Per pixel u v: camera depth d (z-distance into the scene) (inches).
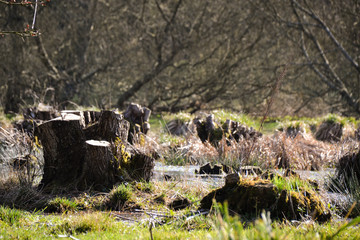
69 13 2043.6
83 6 2053.4
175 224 367.2
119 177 505.4
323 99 2053.4
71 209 437.1
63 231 354.0
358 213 413.7
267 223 201.2
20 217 389.7
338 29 2084.2
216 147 780.0
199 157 759.1
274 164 678.5
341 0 2064.5
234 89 2066.9
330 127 1143.0
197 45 2065.7
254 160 684.7
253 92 2057.1
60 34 2039.9
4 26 1916.8
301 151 760.3
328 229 328.5
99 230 348.5
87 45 2052.2
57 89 1940.2
